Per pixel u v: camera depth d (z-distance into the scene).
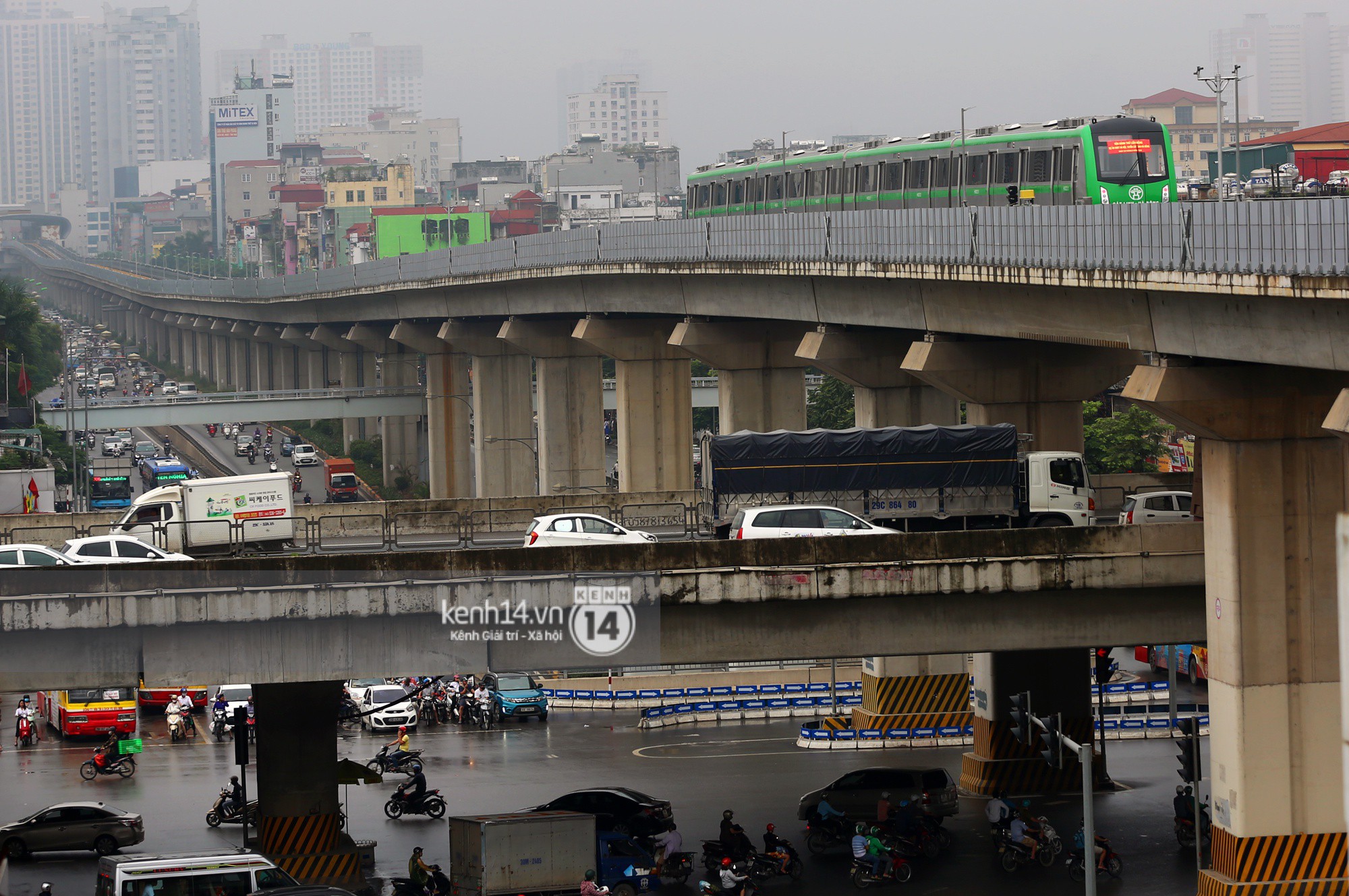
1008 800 103.94
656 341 185.00
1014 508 104.94
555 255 186.25
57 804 108.50
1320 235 68.62
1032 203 125.00
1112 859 86.50
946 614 83.50
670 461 185.75
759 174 165.12
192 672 74.31
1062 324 98.62
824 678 149.88
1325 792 79.38
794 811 102.62
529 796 108.69
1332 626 79.56
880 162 143.25
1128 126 121.88
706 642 80.44
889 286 122.06
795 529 97.19
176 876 71.62
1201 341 81.56
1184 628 85.56
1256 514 79.88
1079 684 108.19
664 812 89.56
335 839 85.50
